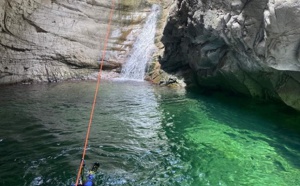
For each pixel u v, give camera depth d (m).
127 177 6.23
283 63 7.14
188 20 12.49
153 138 8.47
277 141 8.18
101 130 9.00
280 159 7.13
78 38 17.70
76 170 6.42
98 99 12.61
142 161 7.00
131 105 11.86
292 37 6.50
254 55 8.70
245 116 10.40
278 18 6.46
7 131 8.59
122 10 19.62
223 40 10.69
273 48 7.07
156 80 16.70
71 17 17.64
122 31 19.22
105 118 10.17
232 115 10.56
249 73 10.67
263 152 7.53
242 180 6.19
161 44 18.45
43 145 7.70
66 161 6.83
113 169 6.54
